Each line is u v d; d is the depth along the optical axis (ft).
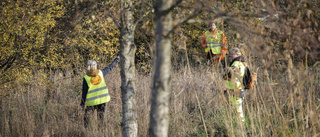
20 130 19.92
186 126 20.67
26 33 21.45
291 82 10.98
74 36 21.22
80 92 28.86
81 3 12.41
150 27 9.50
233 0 7.72
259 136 15.98
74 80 30.42
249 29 7.56
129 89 14.61
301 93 11.57
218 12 6.74
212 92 23.53
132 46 14.35
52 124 20.43
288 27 7.99
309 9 8.07
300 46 8.38
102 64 30.73
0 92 22.04
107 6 12.26
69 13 13.89
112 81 28.17
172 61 30.09
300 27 8.07
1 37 20.27
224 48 23.95
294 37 8.11
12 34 20.85
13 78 22.43
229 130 15.62
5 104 22.17
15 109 22.24
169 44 6.30
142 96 24.14
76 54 29.30
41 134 19.63
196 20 6.54
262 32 7.75
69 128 20.17
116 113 22.36
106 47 30.22
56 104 24.06
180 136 19.47
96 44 28.84
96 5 12.39
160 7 6.19
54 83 28.53
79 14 12.81
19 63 22.50
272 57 8.94
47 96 27.30
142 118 20.31
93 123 19.36
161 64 6.26
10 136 19.62
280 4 8.24
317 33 8.09
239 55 17.53
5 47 20.59
